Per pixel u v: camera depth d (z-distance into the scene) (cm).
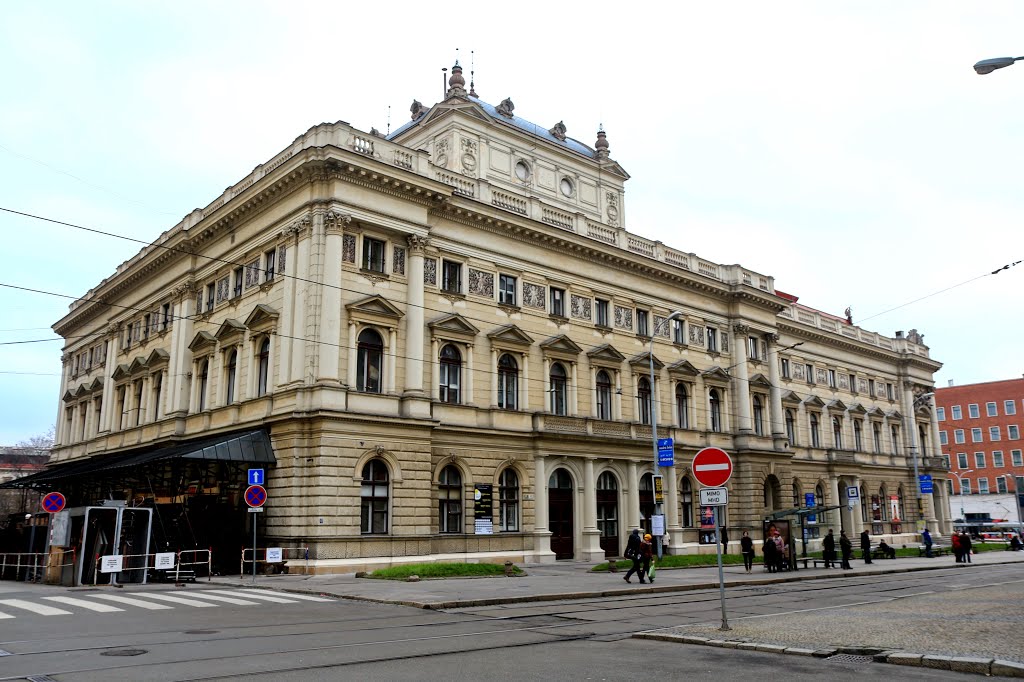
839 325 6812
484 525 3738
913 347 7706
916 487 7206
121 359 5159
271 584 2697
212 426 3834
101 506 2809
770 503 5359
